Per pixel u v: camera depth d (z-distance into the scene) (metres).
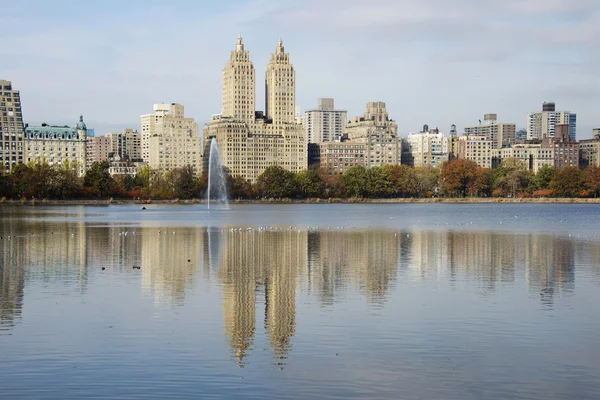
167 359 49.34
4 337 54.59
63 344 52.75
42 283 78.56
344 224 194.50
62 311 63.56
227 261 99.31
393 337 54.75
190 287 76.00
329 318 60.88
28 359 49.28
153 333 55.84
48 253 109.38
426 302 67.75
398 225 189.75
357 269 90.81
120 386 44.31
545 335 55.44
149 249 116.38
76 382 45.00
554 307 65.44
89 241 130.88
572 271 88.94
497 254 109.56
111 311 63.56
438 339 54.25
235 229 165.62
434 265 95.12
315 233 155.75
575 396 43.06
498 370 47.34
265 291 73.62
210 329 57.06
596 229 172.88
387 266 94.00
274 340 53.91
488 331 56.59
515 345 52.75
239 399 42.41
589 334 55.72
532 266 94.12
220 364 48.38
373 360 49.25
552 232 160.88
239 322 59.44
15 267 92.00
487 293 72.62
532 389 44.12
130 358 49.53
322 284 78.25
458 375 46.41
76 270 89.12
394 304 66.75
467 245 125.12
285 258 103.38
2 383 44.81
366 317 61.22
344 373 46.69
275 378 45.75
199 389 43.91
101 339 54.09
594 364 48.53
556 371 47.19
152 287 75.94
